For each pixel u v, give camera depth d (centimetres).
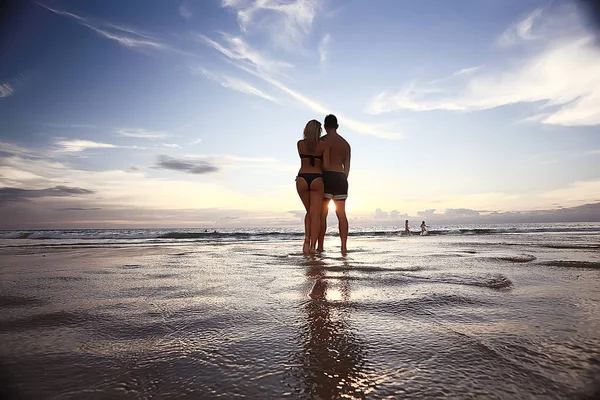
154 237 2631
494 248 575
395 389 86
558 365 98
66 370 100
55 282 263
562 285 222
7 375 97
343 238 535
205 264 381
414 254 463
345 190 536
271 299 191
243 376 95
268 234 2781
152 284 248
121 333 135
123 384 91
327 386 89
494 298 185
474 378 91
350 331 132
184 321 150
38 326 145
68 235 3038
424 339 122
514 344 115
